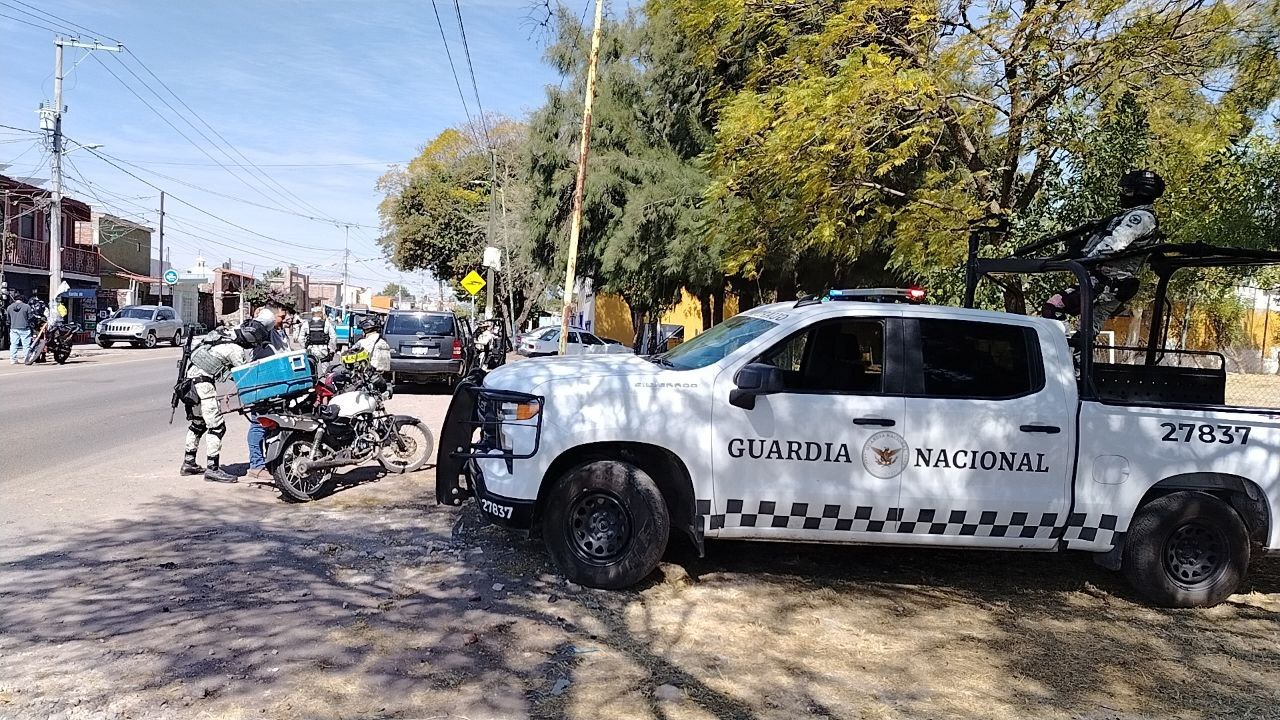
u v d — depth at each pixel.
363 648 4.29
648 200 17.53
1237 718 3.96
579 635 4.56
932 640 4.73
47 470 8.41
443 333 17.33
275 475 7.18
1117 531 5.27
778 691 4.01
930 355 5.26
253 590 5.07
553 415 5.13
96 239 42.78
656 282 19.42
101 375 18.98
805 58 10.40
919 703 3.96
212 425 7.99
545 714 3.69
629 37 18.28
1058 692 4.15
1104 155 9.59
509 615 4.80
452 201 44.91
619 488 5.16
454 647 4.34
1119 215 6.05
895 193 10.21
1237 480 5.29
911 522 5.15
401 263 48.38
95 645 4.22
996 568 6.13
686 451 5.09
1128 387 5.97
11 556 5.59
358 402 7.76
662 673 4.14
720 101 12.07
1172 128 9.30
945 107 9.70
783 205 10.87
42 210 36.41
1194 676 4.42
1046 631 4.96
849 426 5.10
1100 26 9.08
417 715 3.63
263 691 3.79
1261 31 8.70
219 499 7.32
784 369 5.29
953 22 9.70
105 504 7.04
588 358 5.88
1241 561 5.34
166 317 34.94
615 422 5.09
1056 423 5.19
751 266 12.34
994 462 5.14
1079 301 6.18
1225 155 9.87
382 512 6.98
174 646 4.23
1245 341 10.38
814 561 6.08
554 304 42.75
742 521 5.14
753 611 5.05
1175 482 5.29
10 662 4.00
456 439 5.88
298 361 7.75
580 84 18.64
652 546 5.18
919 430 5.12
